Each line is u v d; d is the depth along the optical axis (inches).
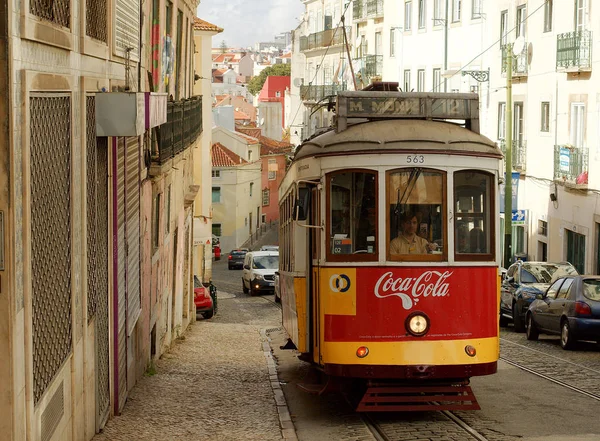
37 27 274.1
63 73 320.5
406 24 2105.1
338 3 2834.6
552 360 714.8
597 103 1286.9
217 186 3312.0
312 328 475.2
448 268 443.5
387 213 443.5
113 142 442.9
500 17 1644.9
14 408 253.6
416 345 438.9
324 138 466.0
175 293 895.7
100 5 410.0
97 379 402.6
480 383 588.1
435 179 446.0
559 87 1416.1
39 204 284.4
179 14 938.7
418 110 476.1
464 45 1795.0
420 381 451.8
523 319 1008.9
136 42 559.8
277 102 4357.8
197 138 1032.2
